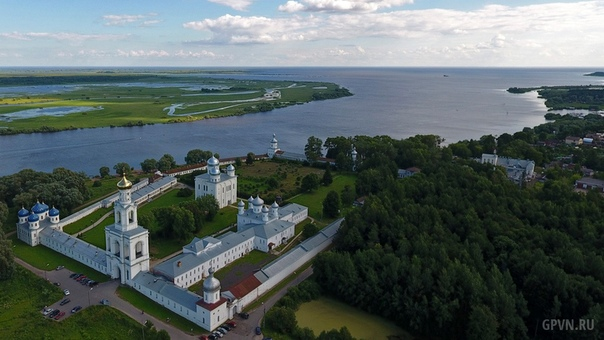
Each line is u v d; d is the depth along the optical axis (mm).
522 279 147875
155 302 148125
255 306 148750
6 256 161750
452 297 135500
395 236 176625
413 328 136250
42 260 176750
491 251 162625
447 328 132125
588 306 130500
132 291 153875
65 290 151875
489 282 135750
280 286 163250
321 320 142750
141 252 159500
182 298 141375
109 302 146000
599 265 143625
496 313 127625
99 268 168000
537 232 169500
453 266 141750
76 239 184250
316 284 157500
